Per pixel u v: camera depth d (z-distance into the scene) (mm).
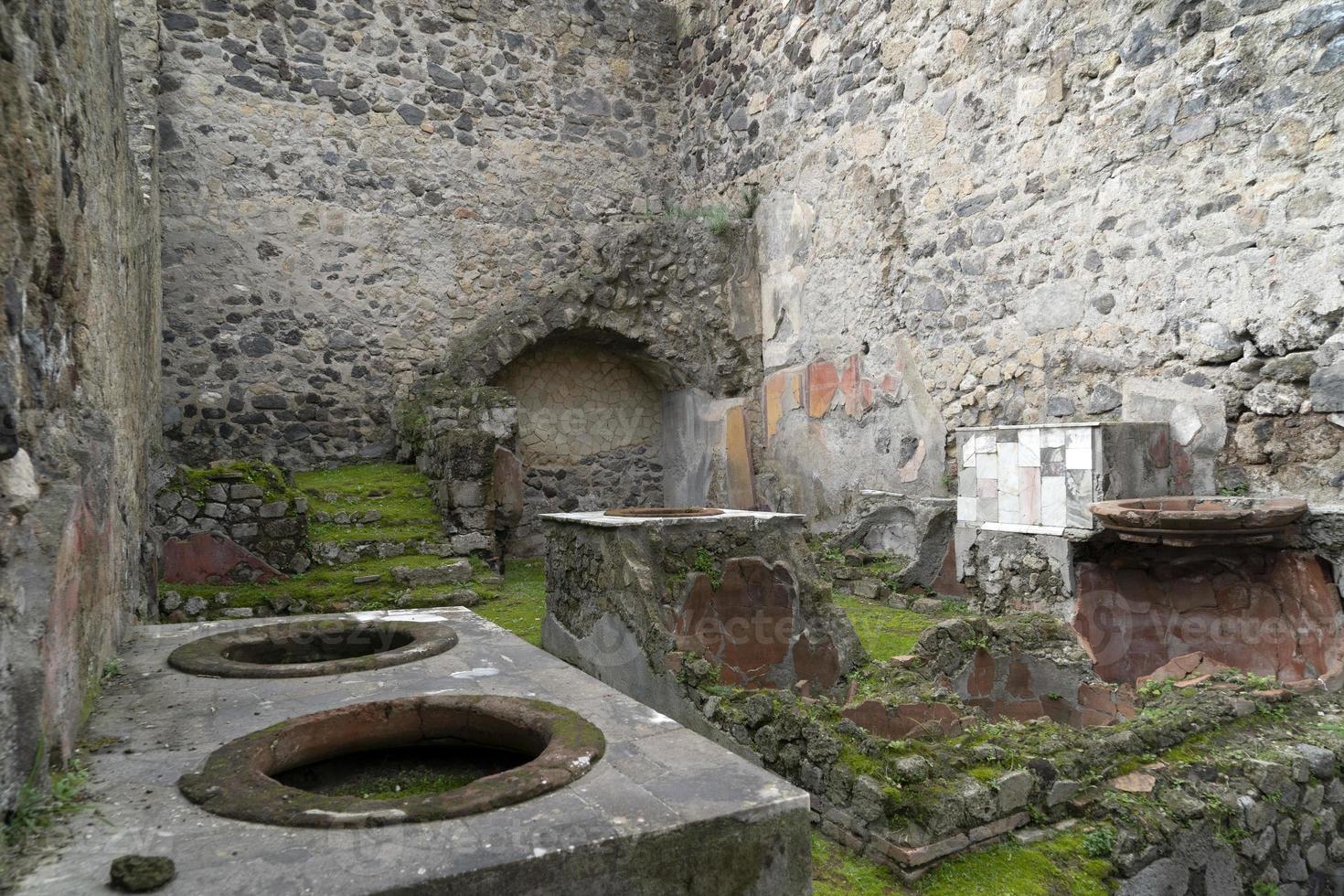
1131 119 4930
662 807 1353
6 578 1359
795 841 1406
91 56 2377
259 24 7352
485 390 6867
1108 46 5051
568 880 1221
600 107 8773
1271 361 4273
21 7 1497
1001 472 4809
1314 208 4102
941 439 6246
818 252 7426
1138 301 4902
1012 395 5695
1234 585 3848
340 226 7609
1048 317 5438
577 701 1894
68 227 1927
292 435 7371
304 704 1881
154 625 2857
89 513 1930
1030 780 2303
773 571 3635
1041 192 5473
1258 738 2775
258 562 5203
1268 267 4281
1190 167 4633
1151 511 3639
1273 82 4266
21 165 1469
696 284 8336
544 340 8094
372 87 7766
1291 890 2471
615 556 3518
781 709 2580
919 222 6418
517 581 6156
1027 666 3373
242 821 1301
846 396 7125
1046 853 2152
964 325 6051
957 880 2047
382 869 1154
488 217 8234
